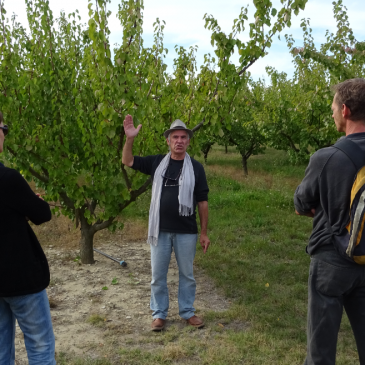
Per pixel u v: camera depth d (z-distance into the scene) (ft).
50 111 14.85
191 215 10.27
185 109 14.14
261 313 11.35
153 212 10.18
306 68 27.40
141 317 11.31
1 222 5.80
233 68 12.41
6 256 5.82
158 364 8.82
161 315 10.46
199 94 13.43
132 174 14.65
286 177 43.68
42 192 25.89
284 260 16.52
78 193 14.34
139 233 20.71
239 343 9.61
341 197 5.67
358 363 8.93
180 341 9.77
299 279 14.12
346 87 5.93
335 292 5.96
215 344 9.67
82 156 15.43
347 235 5.66
